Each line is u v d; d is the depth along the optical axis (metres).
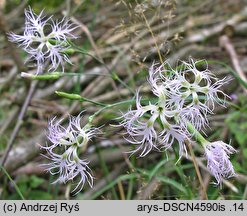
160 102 0.20
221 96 0.34
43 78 0.23
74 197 0.30
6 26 0.32
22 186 0.30
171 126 0.20
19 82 0.39
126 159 0.29
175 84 0.20
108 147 0.33
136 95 0.21
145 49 0.32
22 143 0.32
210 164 0.20
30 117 0.36
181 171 0.25
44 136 0.31
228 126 0.32
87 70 0.38
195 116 0.20
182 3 0.45
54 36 0.23
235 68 0.36
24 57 0.37
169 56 0.35
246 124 0.30
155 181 0.26
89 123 0.21
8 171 0.31
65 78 0.38
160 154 0.32
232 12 0.45
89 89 0.36
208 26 0.44
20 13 0.43
